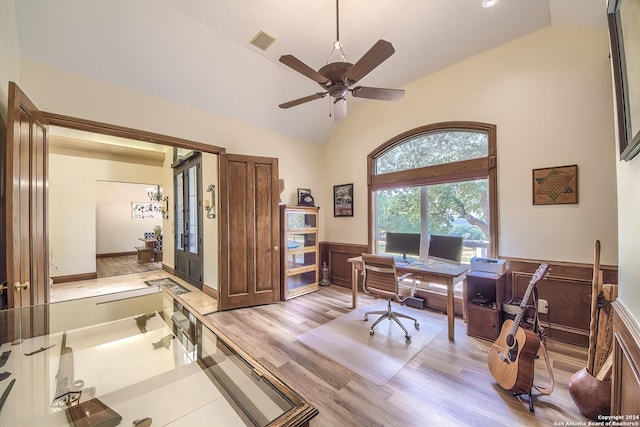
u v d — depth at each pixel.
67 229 5.30
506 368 1.92
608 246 2.44
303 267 4.39
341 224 4.88
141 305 2.44
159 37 2.63
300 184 4.80
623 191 1.32
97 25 2.36
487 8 2.51
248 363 1.37
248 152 4.03
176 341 1.99
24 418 1.30
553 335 2.68
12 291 1.65
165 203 6.41
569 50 2.62
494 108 3.09
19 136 1.76
